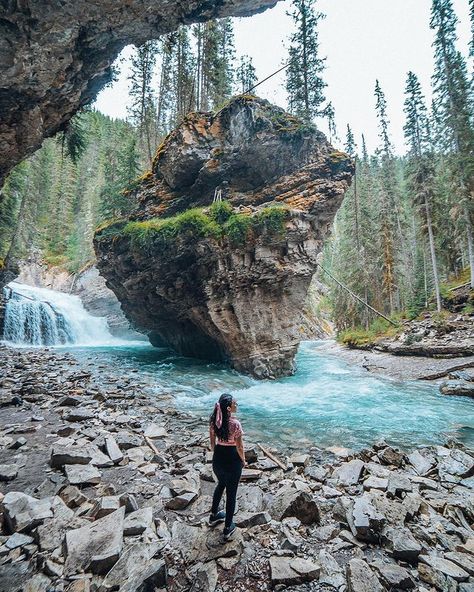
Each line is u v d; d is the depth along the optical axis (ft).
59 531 15.37
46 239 179.63
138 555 13.58
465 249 118.42
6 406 36.52
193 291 66.49
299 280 63.77
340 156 64.18
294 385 58.85
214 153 69.10
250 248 59.11
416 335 81.61
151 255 67.00
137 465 23.50
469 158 94.27
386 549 15.01
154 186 82.17
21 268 160.86
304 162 66.54
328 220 64.34
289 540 15.12
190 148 70.08
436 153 140.05
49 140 176.76
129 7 28.73
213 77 101.60
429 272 138.51
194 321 71.15
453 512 18.31
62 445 25.64
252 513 17.22
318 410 43.24
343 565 14.02
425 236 116.16
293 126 66.03
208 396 48.67
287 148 65.72
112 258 75.82
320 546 15.33
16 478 20.97
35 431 29.43
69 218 188.96
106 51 33.50
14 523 15.53
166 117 139.13
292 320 65.77
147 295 75.56
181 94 107.34
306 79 92.12
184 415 37.78
